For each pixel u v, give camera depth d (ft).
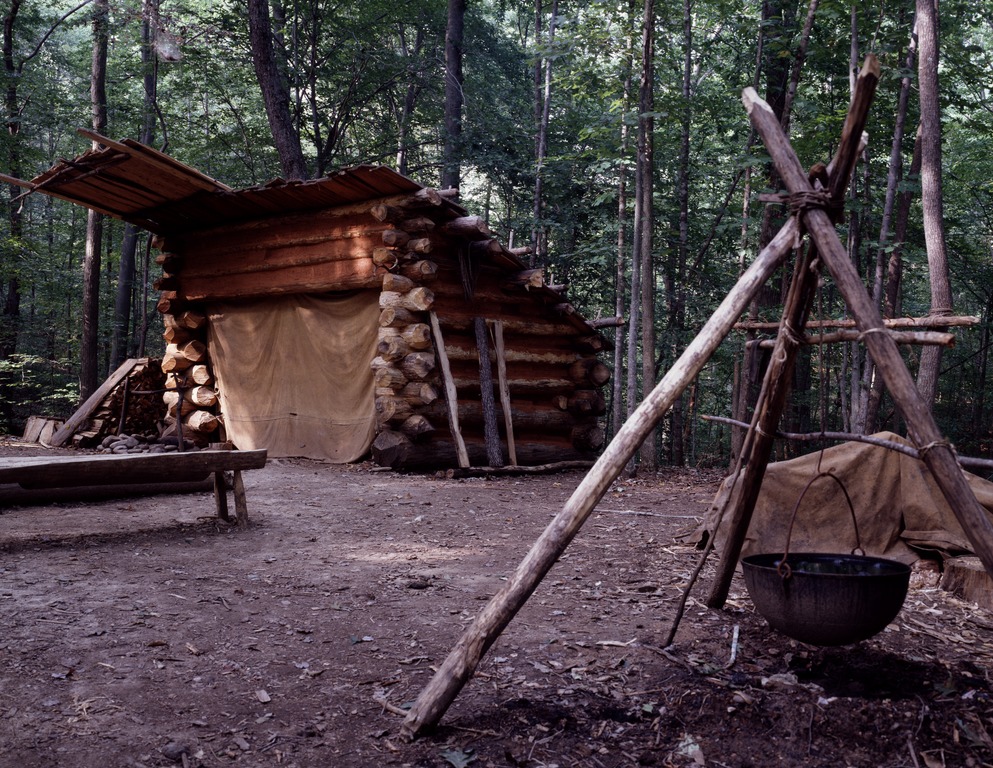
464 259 36.09
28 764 9.11
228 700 11.07
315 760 9.63
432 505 26.73
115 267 94.12
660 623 14.60
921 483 19.43
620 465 11.19
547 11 74.54
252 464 22.03
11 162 62.44
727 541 14.98
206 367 44.01
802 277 12.30
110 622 13.66
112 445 42.65
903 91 39.09
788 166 11.73
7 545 18.39
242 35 63.93
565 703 11.21
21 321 72.28
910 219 56.24
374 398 35.91
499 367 37.29
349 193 34.37
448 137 61.05
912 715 10.99
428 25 75.66
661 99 43.62
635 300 39.83
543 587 16.93
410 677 12.04
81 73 82.69
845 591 11.53
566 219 57.93
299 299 39.27
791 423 49.85
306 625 14.07
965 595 16.99
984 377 68.23
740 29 46.98
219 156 72.43
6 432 64.28
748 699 11.26
